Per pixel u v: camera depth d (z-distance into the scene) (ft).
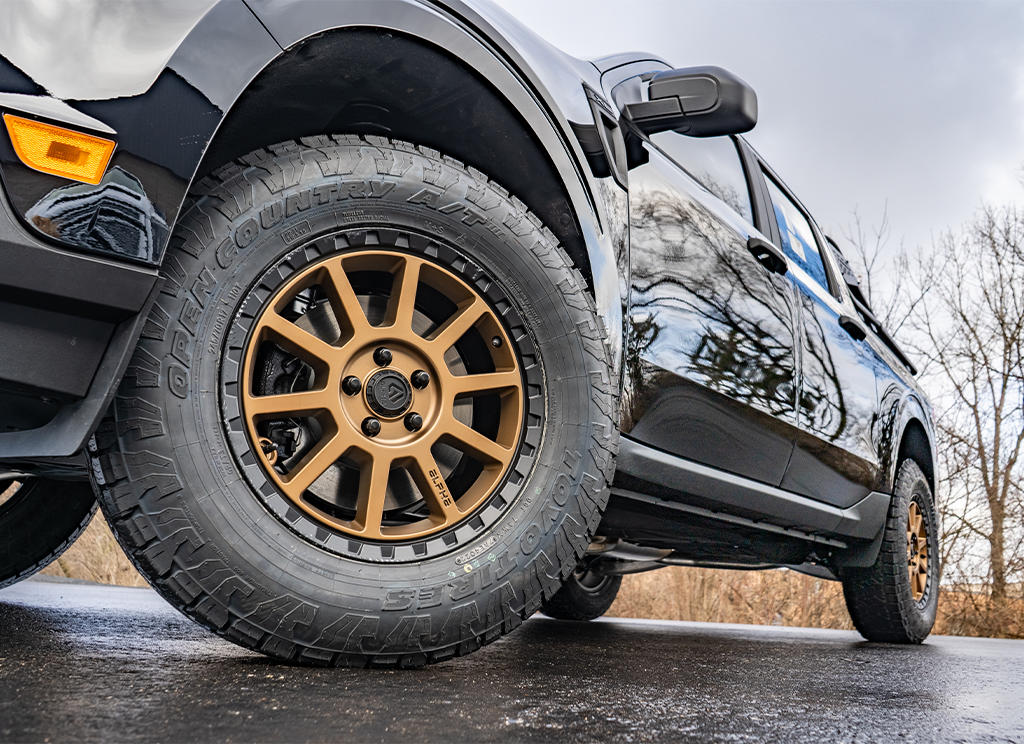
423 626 4.89
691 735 3.71
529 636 9.80
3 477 7.63
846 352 10.79
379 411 5.00
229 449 4.55
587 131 6.44
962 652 11.08
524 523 5.33
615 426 5.87
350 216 5.05
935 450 13.82
